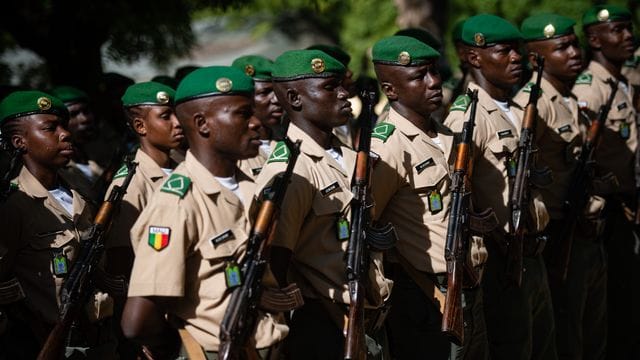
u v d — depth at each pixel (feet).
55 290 30.60
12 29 52.90
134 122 35.83
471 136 33.63
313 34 120.16
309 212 28.78
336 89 29.73
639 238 47.09
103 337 32.22
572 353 42.91
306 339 29.48
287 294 26.55
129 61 58.65
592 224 43.01
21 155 30.01
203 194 25.45
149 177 35.27
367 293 29.84
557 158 42.50
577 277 43.04
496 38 38.50
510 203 36.70
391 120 33.88
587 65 48.78
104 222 29.25
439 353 33.50
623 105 47.37
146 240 24.71
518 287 37.55
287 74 29.71
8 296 28.91
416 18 65.31
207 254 25.03
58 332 28.02
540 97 42.24
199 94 25.64
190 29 58.29
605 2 90.84
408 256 33.30
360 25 98.78
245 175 26.96
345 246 28.89
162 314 25.02
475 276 33.99
